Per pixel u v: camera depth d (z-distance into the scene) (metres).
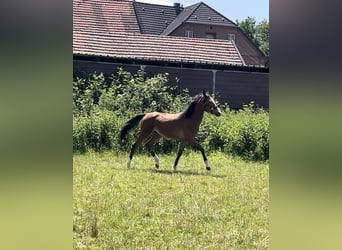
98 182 6.62
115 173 7.43
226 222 4.74
